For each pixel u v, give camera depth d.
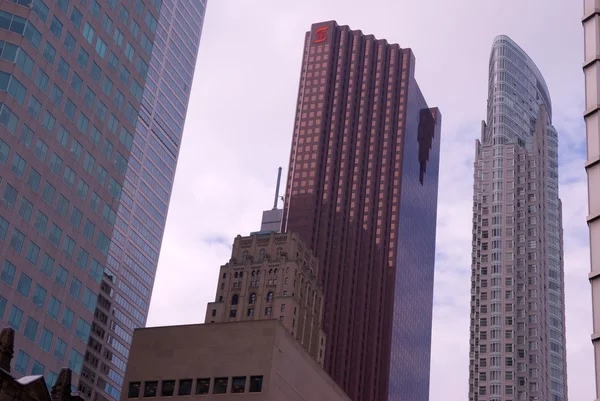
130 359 111.50
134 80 134.25
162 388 108.25
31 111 113.19
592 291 33.97
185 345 110.44
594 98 37.50
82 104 122.44
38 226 113.44
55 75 117.62
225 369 106.94
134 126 134.12
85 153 122.69
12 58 111.44
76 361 119.38
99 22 126.62
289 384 108.44
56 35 118.25
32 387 69.75
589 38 39.34
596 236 34.75
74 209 120.25
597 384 32.19
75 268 120.19
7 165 109.00
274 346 106.94
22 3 114.50
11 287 108.31
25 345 109.69
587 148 36.81
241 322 109.88
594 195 35.56
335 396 119.94
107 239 127.31
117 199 129.50
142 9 137.25
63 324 117.19
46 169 115.25
